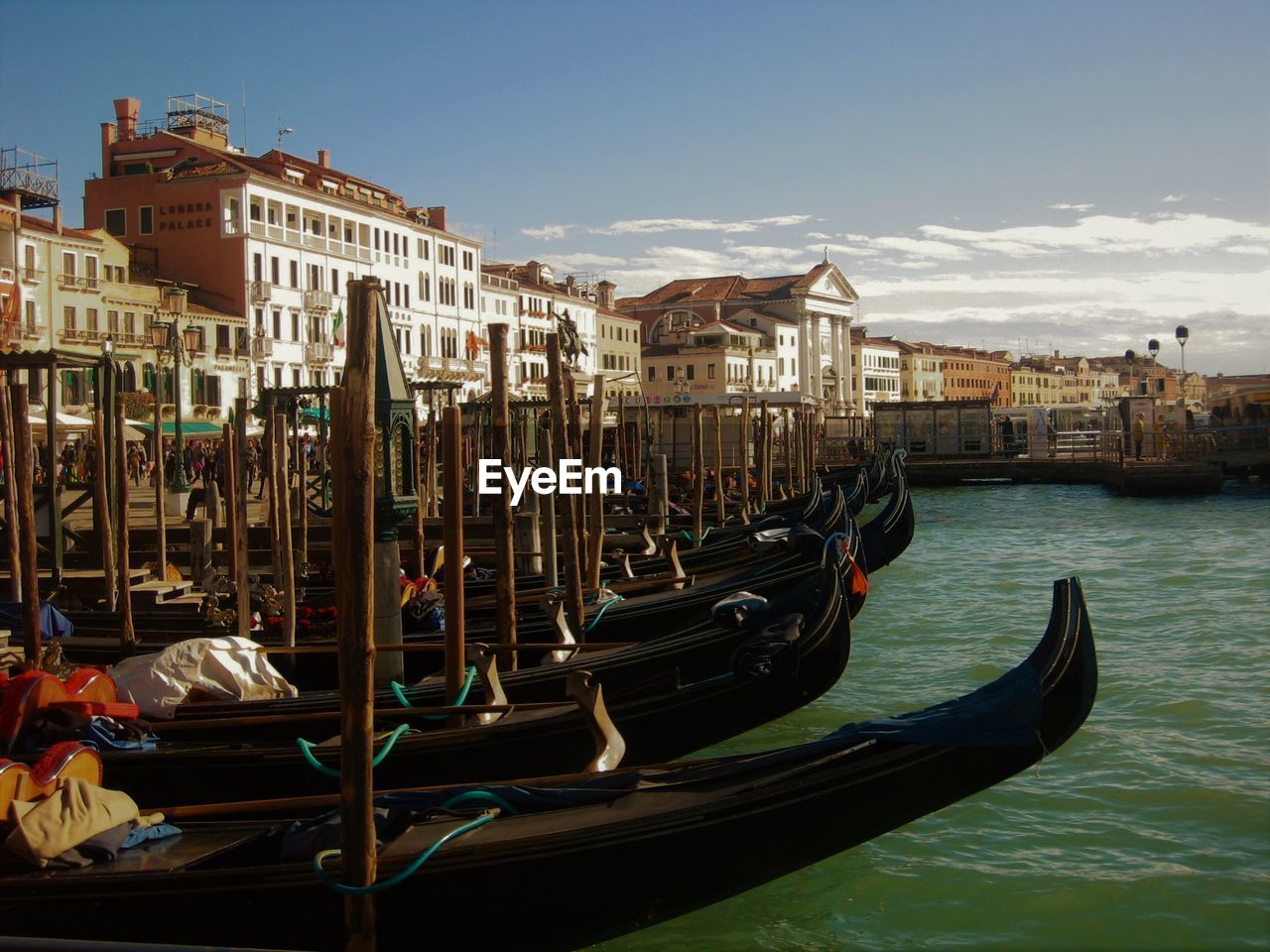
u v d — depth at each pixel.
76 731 8.26
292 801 7.05
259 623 12.97
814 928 7.61
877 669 14.55
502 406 10.95
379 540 10.34
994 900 7.88
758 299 102.06
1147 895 7.88
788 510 28.73
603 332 82.06
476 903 6.42
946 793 7.13
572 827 6.55
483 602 14.03
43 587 15.38
